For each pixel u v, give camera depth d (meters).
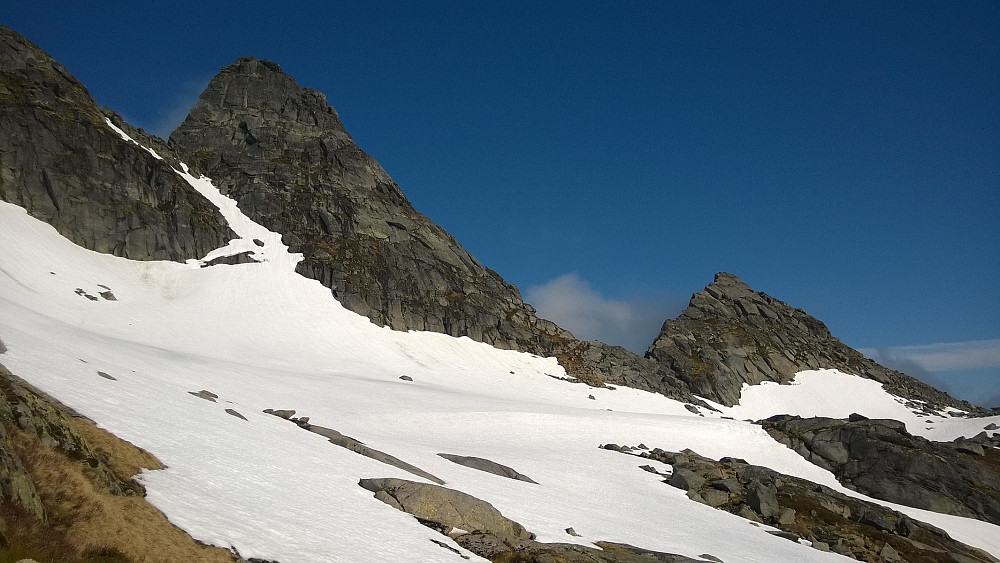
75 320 99.38
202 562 25.75
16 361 40.22
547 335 179.62
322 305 148.38
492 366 152.38
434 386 122.19
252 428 49.72
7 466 23.16
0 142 130.38
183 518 28.42
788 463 106.19
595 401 144.38
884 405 181.62
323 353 127.25
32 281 107.44
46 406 30.91
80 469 27.84
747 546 59.62
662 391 166.12
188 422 43.31
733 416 164.50
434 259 187.88
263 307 138.12
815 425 116.56
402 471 51.41
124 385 47.06
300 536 31.28
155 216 145.25
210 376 77.44
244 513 31.58
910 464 101.44
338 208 185.25
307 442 51.56
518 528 44.41
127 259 135.88
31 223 124.81
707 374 179.00
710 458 101.81
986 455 117.62
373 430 76.75
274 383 87.12
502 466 67.38
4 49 150.38
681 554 49.25
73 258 123.94
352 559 30.70
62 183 134.12
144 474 31.25
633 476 81.25
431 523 41.16
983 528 90.62
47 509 24.19
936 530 82.31
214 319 125.75
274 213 176.00
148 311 118.62
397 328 152.88
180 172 172.75
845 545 71.06
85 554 22.75
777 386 185.50
